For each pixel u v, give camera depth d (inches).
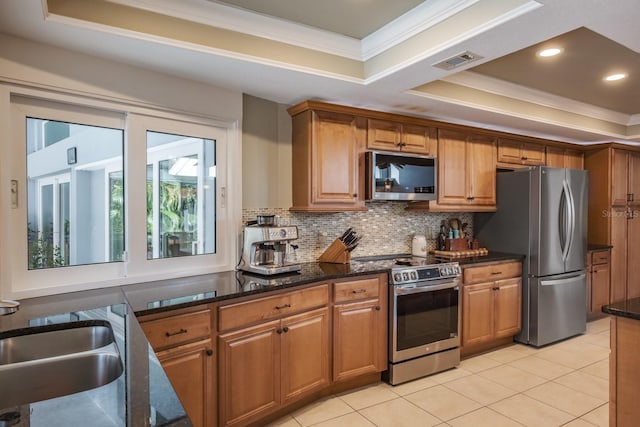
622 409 75.2
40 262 85.5
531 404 107.3
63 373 51.1
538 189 150.5
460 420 99.3
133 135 97.0
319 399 110.7
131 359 46.4
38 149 84.9
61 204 88.4
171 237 105.3
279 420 99.6
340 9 88.7
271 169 124.3
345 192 124.7
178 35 82.3
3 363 58.9
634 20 72.6
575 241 160.9
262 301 92.6
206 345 82.6
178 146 106.0
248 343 89.8
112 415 31.9
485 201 159.6
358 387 118.3
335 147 122.8
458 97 125.9
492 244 166.7
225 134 114.4
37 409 33.2
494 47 84.6
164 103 98.9
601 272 186.1
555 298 154.9
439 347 128.3
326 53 101.4
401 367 120.3
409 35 93.0
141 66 93.7
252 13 89.0
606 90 144.7
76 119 89.6
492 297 145.9
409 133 137.9
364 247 145.0
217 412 85.0
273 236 108.0
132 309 73.5
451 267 131.3
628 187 200.2
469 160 154.3
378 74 102.5
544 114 151.3
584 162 200.2
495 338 147.3
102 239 94.6
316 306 105.4
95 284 91.3
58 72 83.1
